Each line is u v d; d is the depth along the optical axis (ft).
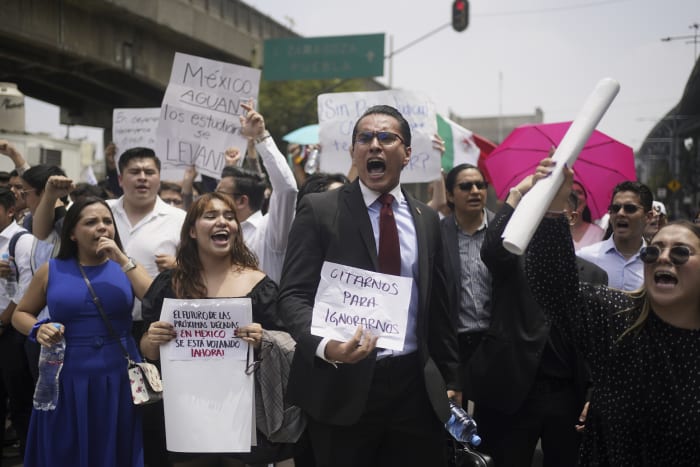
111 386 12.32
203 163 17.76
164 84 71.26
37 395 11.92
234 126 17.70
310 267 9.98
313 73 78.95
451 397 10.65
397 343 9.15
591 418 8.21
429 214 10.64
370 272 9.37
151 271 15.53
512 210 11.55
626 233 14.76
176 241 15.78
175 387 11.30
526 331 12.11
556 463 12.41
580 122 7.91
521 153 17.83
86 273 12.61
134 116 24.44
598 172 17.52
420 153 17.99
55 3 54.54
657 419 7.79
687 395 7.61
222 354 11.29
